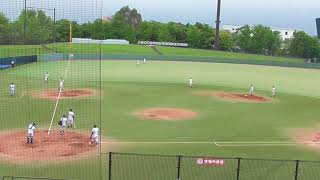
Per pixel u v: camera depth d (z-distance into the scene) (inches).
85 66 2918.3
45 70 2672.2
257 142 1288.1
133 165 1003.9
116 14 5802.2
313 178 941.8
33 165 1005.2
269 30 5802.2
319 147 1251.2
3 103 1716.3
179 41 5497.1
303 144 1280.8
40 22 3004.4
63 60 3105.3
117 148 1159.0
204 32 5526.6
